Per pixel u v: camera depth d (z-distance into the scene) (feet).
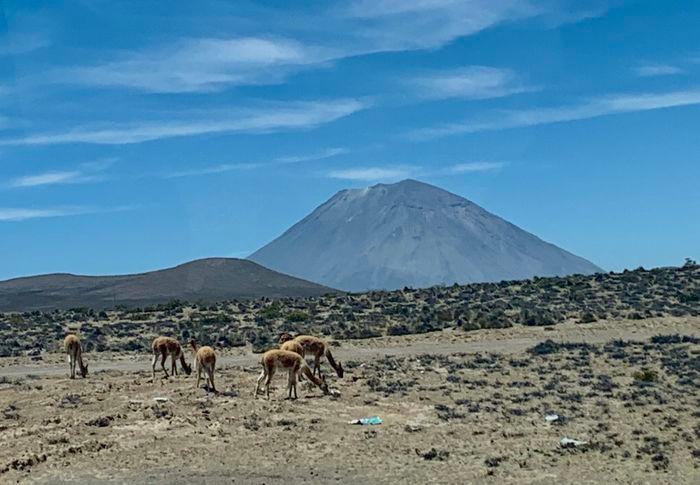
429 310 237.66
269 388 101.76
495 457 72.08
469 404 96.12
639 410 92.53
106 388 106.52
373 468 69.05
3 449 72.49
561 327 195.21
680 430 82.17
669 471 68.03
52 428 80.64
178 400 94.73
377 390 104.73
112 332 219.20
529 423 86.07
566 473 67.67
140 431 79.92
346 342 183.73
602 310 216.13
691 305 217.56
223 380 114.21
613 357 138.51
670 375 118.73
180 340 196.34
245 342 188.75
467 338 184.65
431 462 70.85
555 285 271.49
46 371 145.79
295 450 74.02
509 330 193.47
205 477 66.23
